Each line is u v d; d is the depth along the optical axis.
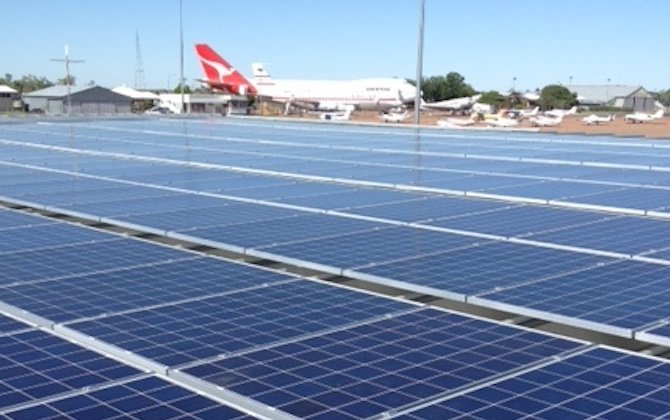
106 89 96.69
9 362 6.48
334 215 14.23
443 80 173.88
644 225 13.32
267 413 5.50
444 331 7.40
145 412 5.51
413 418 5.43
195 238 11.82
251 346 6.93
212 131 39.25
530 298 8.58
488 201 16.14
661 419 5.42
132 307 8.13
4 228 12.72
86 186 18.08
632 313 7.99
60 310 8.00
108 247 11.25
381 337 7.22
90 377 6.16
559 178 19.73
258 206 15.26
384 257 10.62
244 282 9.23
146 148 28.64
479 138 34.78
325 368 6.40
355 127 43.47
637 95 169.00
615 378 6.20
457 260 10.49
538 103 155.25
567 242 11.73
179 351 6.76
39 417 5.39
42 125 43.06
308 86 114.50
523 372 6.34
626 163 23.41
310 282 9.28
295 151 27.72
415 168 22.17
